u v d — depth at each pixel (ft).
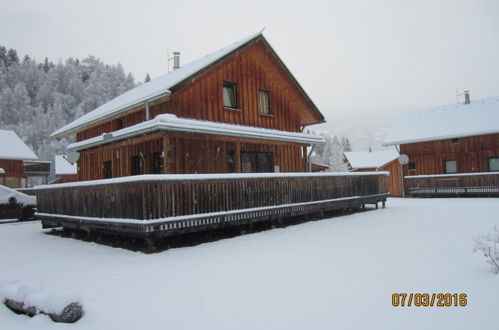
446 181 78.48
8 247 29.58
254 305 13.58
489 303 13.01
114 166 48.06
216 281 17.01
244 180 32.32
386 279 16.35
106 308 13.84
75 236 34.14
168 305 13.96
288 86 52.13
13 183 104.32
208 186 29.19
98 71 384.68
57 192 36.06
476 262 18.84
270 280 16.80
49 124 287.89
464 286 15.01
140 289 16.17
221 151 43.47
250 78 47.44
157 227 25.25
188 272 18.90
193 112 39.73
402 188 87.45
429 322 11.62
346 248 23.79
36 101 329.72
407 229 31.22
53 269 20.92
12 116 301.43
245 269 19.07
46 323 12.47
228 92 45.03
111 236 32.17
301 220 40.06
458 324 11.41
